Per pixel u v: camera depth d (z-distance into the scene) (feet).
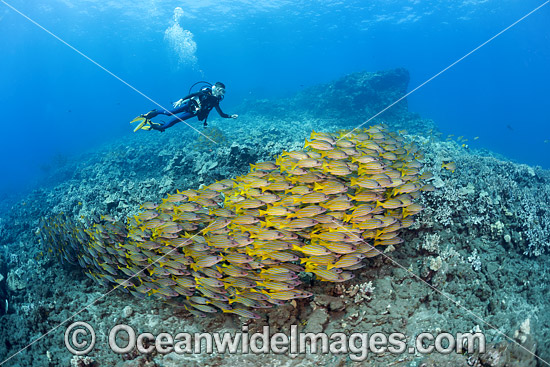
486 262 21.59
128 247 19.04
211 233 17.34
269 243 14.96
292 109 105.40
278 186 17.07
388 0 188.65
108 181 48.47
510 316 18.42
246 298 15.49
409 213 18.40
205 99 28.91
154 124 29.19
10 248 38.42
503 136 182.19
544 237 25.07
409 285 18.98
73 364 17.89
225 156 38.52
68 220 27.58
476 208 24.85
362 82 93.71
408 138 44.52
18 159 165.89
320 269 15.31
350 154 19.11
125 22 196.24
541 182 36.86
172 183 36.35
